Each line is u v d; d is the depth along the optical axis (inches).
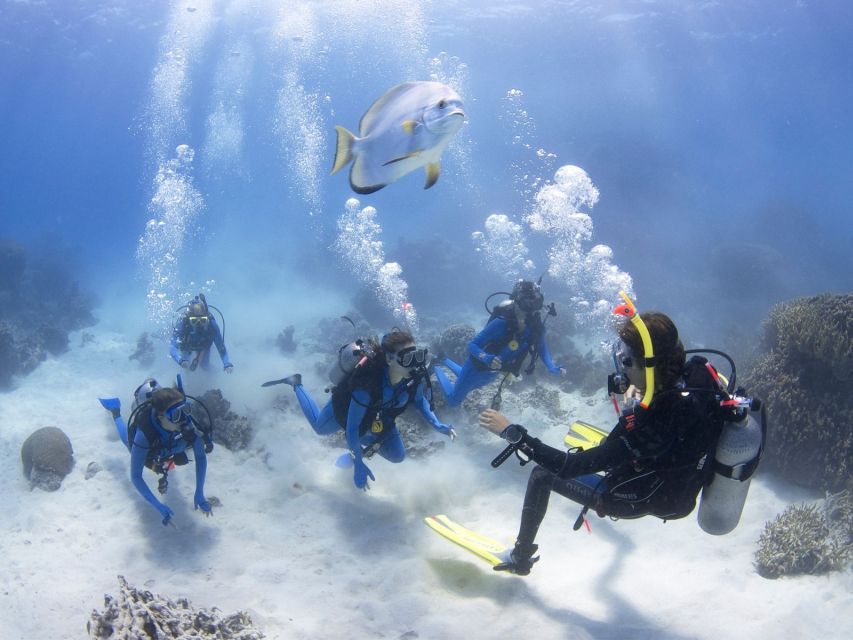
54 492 249.1
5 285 690.8
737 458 123.2
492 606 175.0
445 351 405.7
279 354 465.4
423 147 130.2
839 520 215.2
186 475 259.6
